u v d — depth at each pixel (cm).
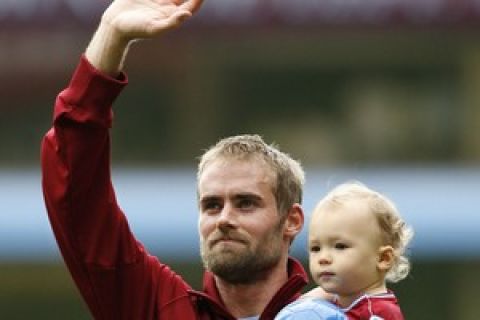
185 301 1566
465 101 7800
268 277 1555
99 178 1511
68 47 6856
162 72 7769
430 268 5859
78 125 1479
